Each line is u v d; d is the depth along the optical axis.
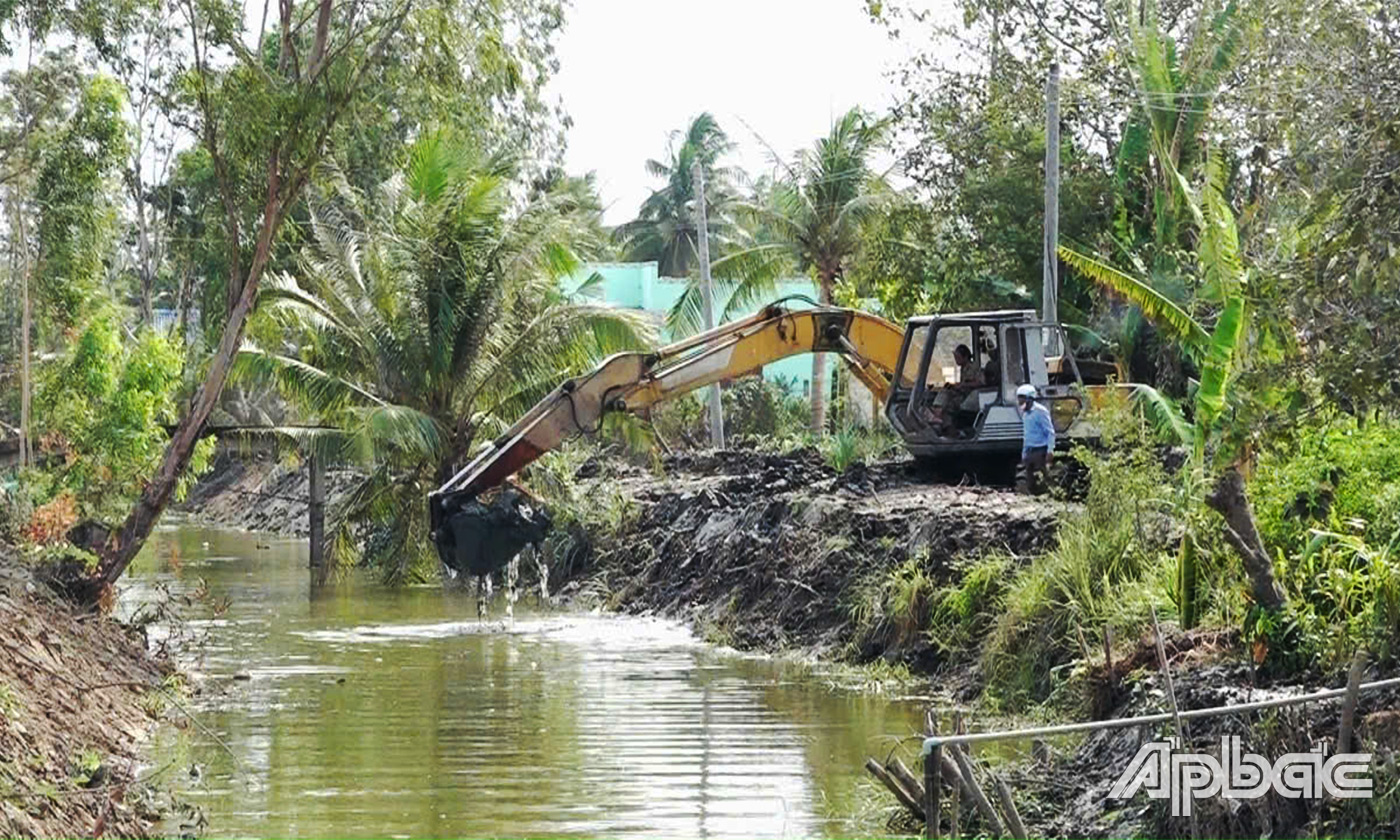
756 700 21.48
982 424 27.92
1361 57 14.65
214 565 43.75
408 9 27.03
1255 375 14.62
